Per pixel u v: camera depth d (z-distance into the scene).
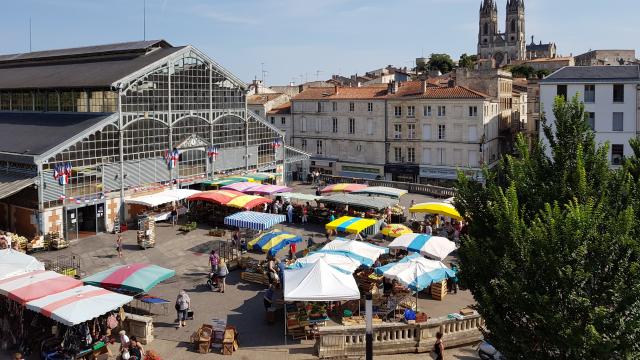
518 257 15.29
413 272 25.41
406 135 72.31
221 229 43.53
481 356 21.73
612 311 13.80
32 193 39.12
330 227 34.50
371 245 30.02
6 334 23.53
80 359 21.69
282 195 46.50
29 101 51.56
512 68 132.12
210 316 26.69
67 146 40.03
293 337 24.05
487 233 18.08
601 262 14.18
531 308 14.70
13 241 35.75
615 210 15.63
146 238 38.62
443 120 69.31
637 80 55.94
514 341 15.55
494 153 72.00
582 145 17.39
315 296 22.97
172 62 48.88
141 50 50.97
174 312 27.16
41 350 22.41
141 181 46.31
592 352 13.65
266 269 31.11
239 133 57.25
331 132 78.19
